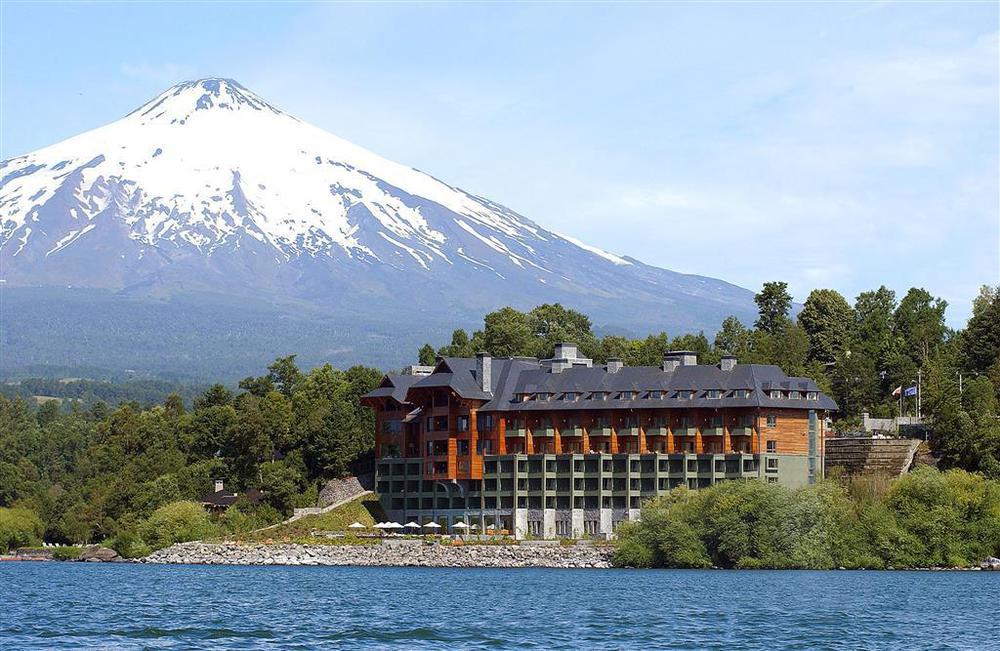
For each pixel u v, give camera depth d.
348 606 174.50
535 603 177.12
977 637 145.88
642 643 140.62
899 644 140.88
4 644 138.62
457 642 140.88
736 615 162.62
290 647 137.25
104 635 145.25
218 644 139.00
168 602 180.75
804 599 180.38
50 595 192.50
